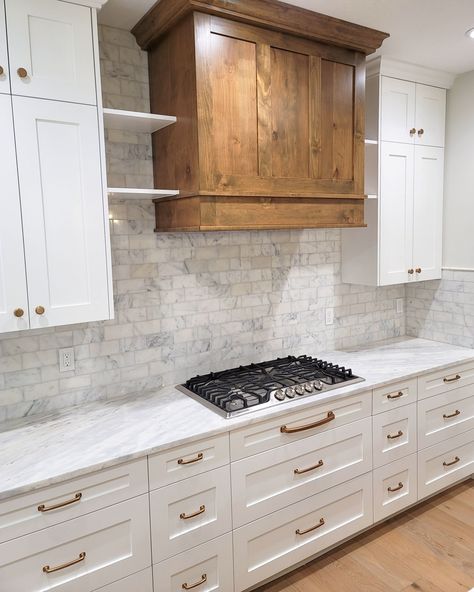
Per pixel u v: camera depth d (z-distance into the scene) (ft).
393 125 9.20
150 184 7.66
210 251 8.29
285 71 7.12
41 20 5.49
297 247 9.39
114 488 5.55
